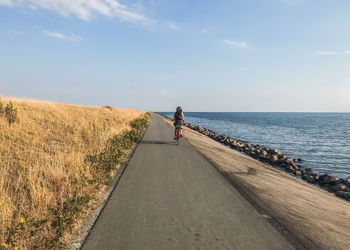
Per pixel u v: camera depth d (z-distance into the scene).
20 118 8.75
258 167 9.01
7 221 3.02
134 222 3.25
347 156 18.06
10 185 4.17
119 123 15.74
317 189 7.79
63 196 3.99
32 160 5.51
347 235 3.34
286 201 4.57
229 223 3.33
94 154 6.22
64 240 2.79
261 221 3.45
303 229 3.31
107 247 2.64
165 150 9.17
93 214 3.48
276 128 50.44
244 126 54.66
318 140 29.36
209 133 29.23
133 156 7.78
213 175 5.93
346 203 6.09
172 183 5.10
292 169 11.32
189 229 3.11
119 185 4.83
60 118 11.27
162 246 2.68
